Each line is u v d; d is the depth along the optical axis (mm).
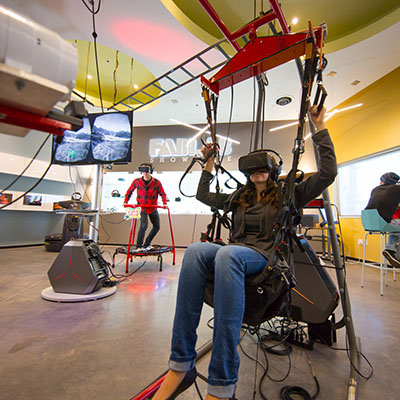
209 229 1100
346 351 1246
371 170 4363
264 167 1014
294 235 843
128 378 963
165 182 6164
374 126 4180
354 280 2881
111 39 3436
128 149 2754
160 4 2857
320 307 1254
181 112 5504
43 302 1868
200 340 1322
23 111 502
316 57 919
